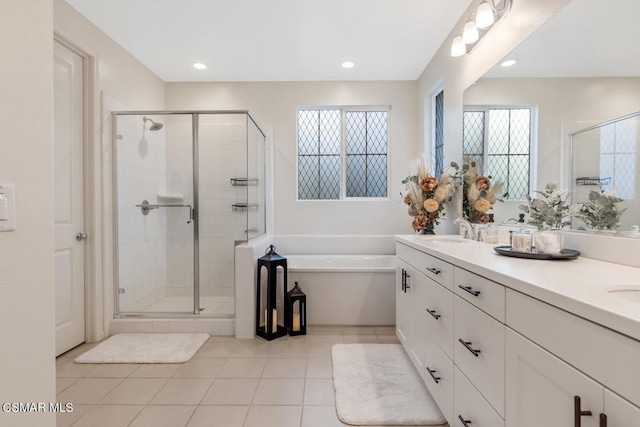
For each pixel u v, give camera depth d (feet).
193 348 7.54
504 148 6.15
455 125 8.39
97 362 6.89
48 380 2.46
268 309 8.19
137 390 5.88
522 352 2.85
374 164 12.52
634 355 1.83
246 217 10.78
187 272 10.84
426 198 8.57
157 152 10.63
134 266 9.56
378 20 8.09
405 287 6.89
